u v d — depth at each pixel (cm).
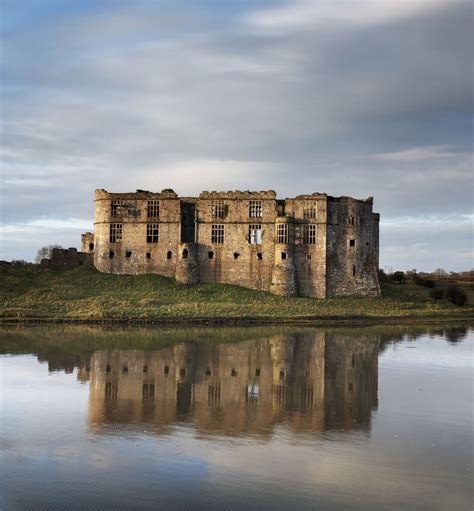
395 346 6506
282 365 5347
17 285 10075
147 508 2452
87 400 4022
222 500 2520
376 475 2772
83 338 6738
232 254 10856
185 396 4175
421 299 10969
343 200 10875
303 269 10719
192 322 8281
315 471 2811
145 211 11038
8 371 4903
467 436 3338
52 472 2778
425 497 2558
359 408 3919
